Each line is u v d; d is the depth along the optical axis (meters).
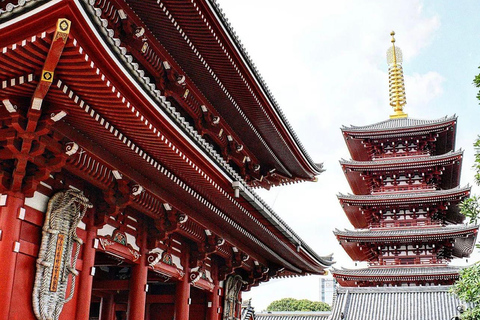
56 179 13.54
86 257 14.43
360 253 52.66
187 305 21.20
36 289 12.23
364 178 51.88
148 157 14.29
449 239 47.28
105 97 10.88
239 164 28.05
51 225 12.88
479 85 19.58
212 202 18.84
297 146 28.89
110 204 14.84
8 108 10.90
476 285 20.03
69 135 12.33
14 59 9.65
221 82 22.33
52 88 10.48
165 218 17.89
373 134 52.03
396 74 58.84
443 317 40.50
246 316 34.56
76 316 13.83
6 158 11.76
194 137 14.11
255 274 28.39
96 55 9.69
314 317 51.72
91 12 8.91
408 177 51.22
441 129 50.75
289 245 25.59
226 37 19.23
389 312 42.53
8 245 11.66
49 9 8.50
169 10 17.77
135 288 17.36
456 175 52.78
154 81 19.97
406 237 47.38
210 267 24.36
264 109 24.36
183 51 19.97
